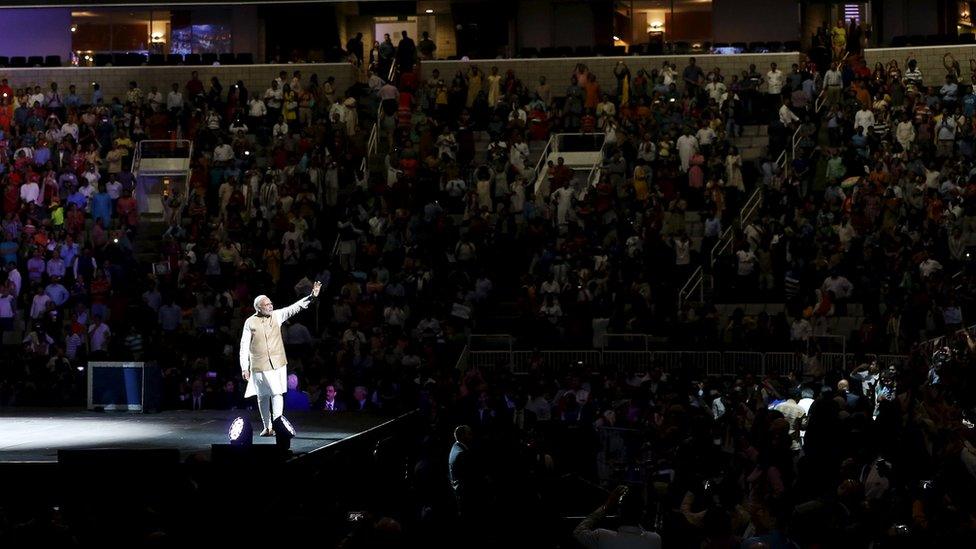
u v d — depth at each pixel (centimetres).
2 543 1169
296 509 1412
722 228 3288
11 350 2833
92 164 3525
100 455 1341
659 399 2252
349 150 3625
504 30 4491
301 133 3694
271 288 3120
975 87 3647
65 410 2138
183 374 2558
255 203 3431
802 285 2939
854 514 1278
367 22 4650
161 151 3769
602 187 3266
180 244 3281
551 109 3881
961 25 4294
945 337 2441
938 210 3052
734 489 1495
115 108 3884
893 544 1158
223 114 3878
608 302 2905
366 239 3250
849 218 3055
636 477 1844
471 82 3953
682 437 1822
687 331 2797
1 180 3494
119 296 3042
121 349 2761
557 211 3325
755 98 3750
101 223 3288
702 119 3594
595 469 2005
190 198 3484
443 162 3562
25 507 1352
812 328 2800
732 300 3030
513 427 1966
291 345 2795
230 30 4516
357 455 1734
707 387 2331
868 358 2533
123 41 4522
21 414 2053
